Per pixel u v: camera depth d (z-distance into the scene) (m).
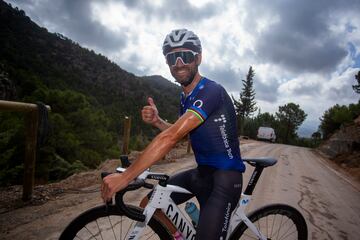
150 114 2.07
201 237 1.59
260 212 2.05
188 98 1.76
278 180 7.00
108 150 25.42
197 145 1.79
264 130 37.09
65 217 3.21
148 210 1.56
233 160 1.78
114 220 2.71
